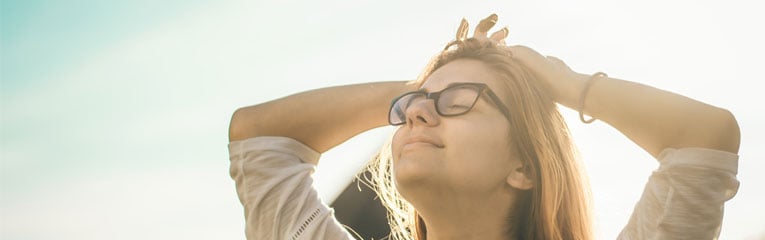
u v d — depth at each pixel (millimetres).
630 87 1886
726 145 1761
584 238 2062
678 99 1816
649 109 1832
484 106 1920
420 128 1888
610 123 1911
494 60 2047
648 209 1818
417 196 1902
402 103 1995
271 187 2129
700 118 1769
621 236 1894
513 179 1941
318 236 2098
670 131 1800
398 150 1911
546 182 1971
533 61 2074
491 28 2254
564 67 2061
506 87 2000
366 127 2344
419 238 2230
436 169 1848
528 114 1985
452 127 1877
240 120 2252
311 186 2193
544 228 1989
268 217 2131
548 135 2020
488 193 1922
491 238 1986
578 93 1964
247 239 2174
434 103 1909
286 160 2191
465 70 2012
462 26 2258
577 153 2109
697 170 1747
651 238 1789
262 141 2197
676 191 1764
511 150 1938
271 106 2271
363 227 3146
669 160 1790
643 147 1876
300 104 2281
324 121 2289
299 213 2115
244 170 2180
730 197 1783
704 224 1757
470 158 1864
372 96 2312
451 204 1922
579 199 2070
